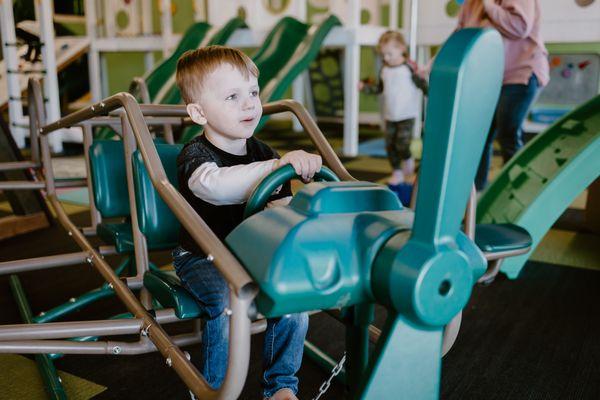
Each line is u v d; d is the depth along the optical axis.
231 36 4.48
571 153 1.96
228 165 0.99
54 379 1.23
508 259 1.84
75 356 1.39
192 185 0.89
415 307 0.52
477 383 1.26
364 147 4.64
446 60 0.48
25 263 1.28
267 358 0.96
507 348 1.42
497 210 2.01
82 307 1.57
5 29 4.22
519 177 2.09
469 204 1.30
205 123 0.99
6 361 1.36
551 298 1.74
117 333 0.98
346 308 0.75
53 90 4.27
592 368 1.32
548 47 4.66
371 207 0.61
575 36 4.15
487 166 2.70
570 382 1.26
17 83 4.37
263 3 5.07
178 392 1.23
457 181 0.52
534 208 1.83
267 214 0.60
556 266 2.01
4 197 3.16
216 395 0.65
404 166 3.22
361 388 0.58
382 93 3.16
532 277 1.91
